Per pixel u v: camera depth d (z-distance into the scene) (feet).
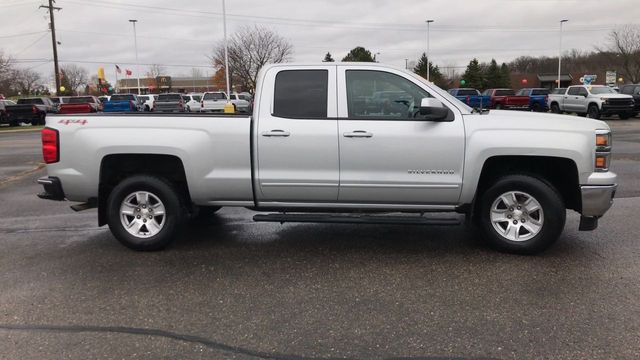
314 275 16.06
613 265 16.38
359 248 18.80
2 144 64.85
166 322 12.92
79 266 17.21
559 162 17.42
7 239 20.67
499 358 11.01
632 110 87.51
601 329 12.16
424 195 17.54
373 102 17.65
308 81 17.80
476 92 123.65
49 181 18.48
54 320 13.10
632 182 30.40
